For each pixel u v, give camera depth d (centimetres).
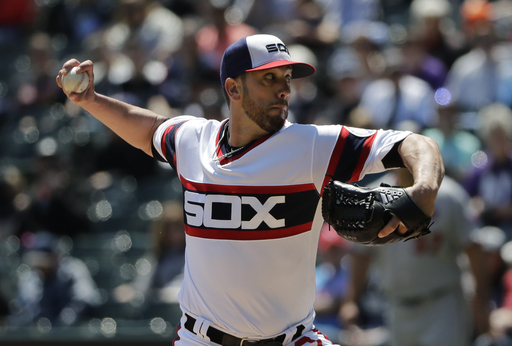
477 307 1844
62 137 3162
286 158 908
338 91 2962
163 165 2900
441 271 1731
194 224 954
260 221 913
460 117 2739
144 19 3403
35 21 4119
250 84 917
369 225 777
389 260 1777
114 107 1057
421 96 2719
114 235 2744
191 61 3047
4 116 3419
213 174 936
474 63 2866
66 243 2709
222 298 941
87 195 2844
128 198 2816
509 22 3547
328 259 2191
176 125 1025
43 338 2081
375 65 3008
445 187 1756
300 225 925
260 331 941
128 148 2877
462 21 3400
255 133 933
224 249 927
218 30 3166
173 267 2316
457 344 1727
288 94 926
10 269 2588
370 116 2616
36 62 3450
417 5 3209
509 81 2814
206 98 2900
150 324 2239
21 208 2758
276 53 916
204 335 963
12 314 2345
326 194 830
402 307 1761
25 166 3181
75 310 2311
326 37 3281
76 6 4097
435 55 3041
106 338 2055
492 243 2097
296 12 3466
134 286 2436
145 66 3055
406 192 770
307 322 972
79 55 3841
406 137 859
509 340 1958
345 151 897
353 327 1884
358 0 3512
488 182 2344
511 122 2436
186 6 3831
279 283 932
